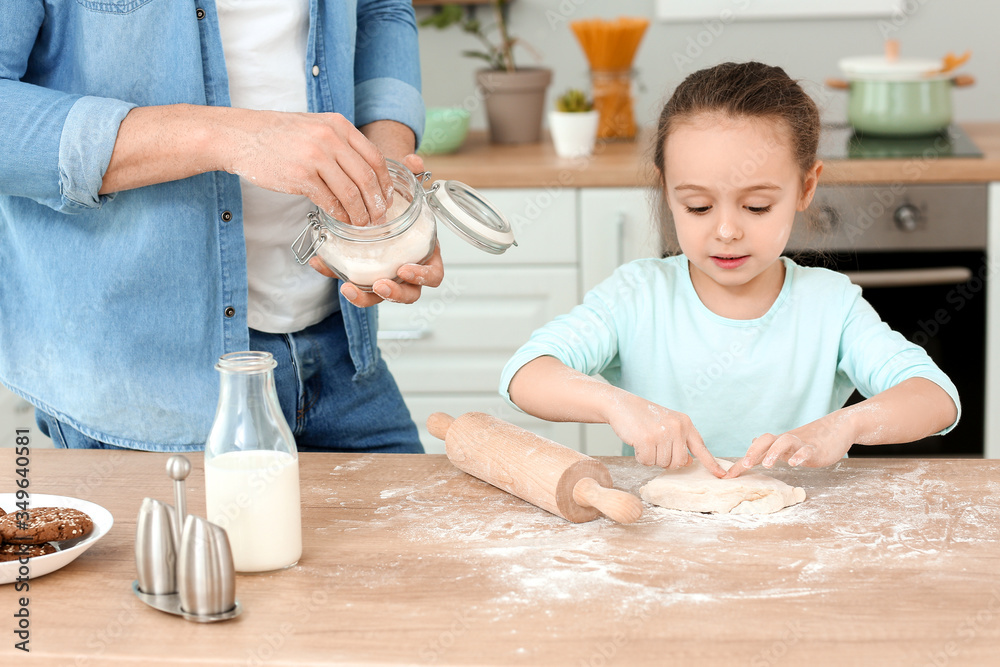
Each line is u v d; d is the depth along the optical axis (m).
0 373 1.17
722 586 0.78
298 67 1.21
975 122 2.88
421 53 3.00
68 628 0.74
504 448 0.98
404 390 2.50
